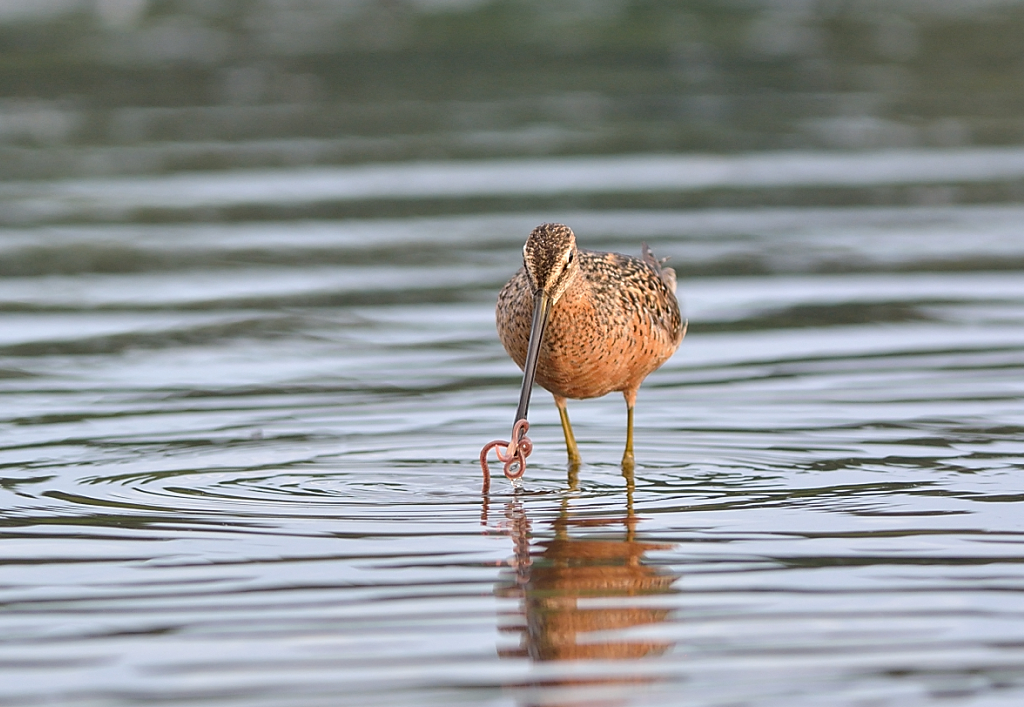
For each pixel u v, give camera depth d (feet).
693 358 49.03
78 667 24.21
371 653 24.79
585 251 39.99
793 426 41.11
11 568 29.17
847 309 54.75
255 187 75.36
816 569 28.84
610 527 32.17
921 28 109.60
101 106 92.22
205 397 44.70
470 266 61.46
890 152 83.10
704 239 65.51
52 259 62.80
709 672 23.98
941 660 24.26
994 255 62.54
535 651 24.89
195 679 23.71
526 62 101.55
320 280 59.47
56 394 44.91
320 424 41.88
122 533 31.60
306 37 107.04
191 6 114.21
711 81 98.12
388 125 88.33
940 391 44.21
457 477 36.94
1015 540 30.45
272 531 31.86
